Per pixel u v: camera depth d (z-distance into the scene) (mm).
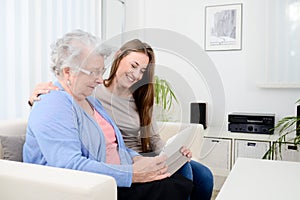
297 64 2945
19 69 2086
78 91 1062
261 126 2836
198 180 1493
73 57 1064
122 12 3357
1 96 1964
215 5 3209
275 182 1163
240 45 3141
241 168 1351
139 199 1115
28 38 2131
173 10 3363
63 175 943
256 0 3068
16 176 946
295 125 2914
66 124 1047
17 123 1497
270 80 3039
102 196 883
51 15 2359
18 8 2057
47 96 1127
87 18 2809
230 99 3207
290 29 2951
